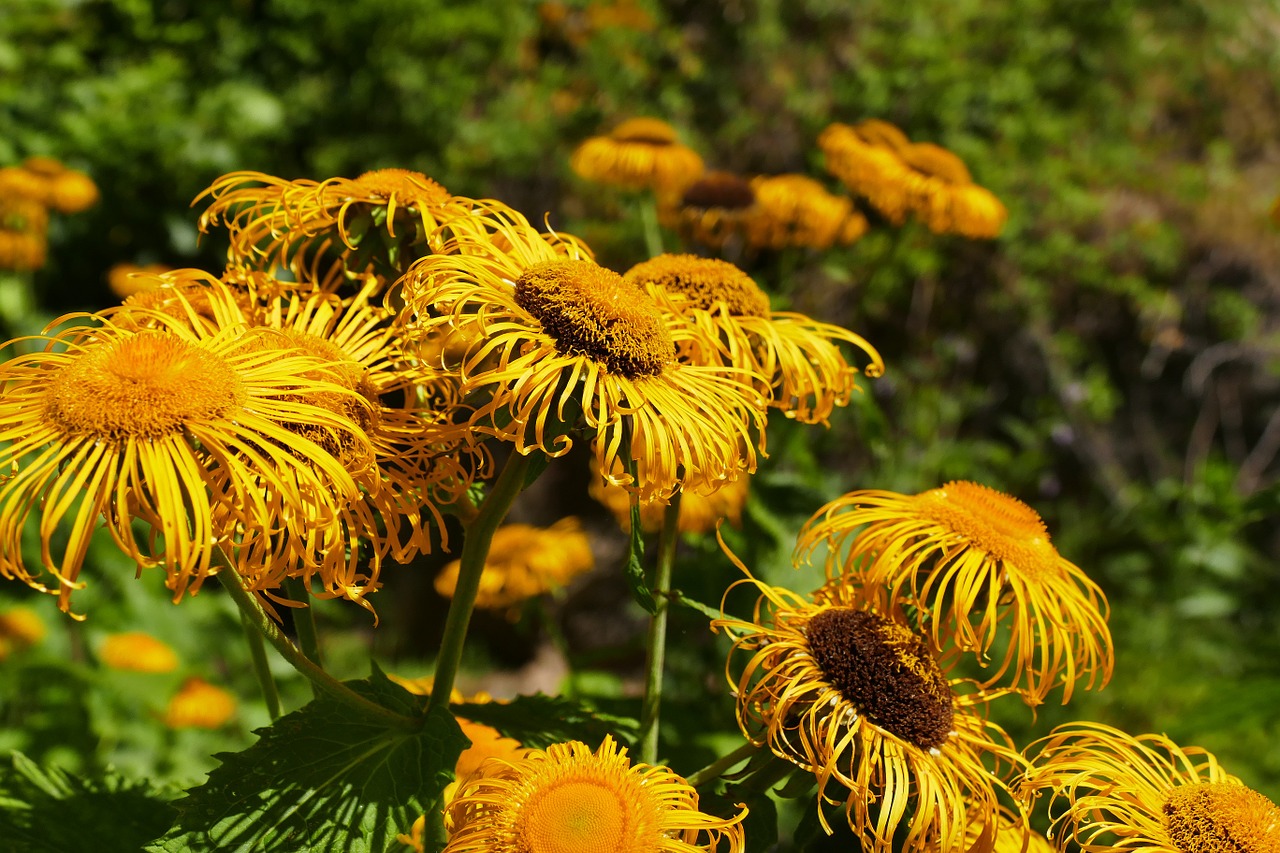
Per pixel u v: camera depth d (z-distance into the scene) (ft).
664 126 2.91
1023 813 1.31
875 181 2.77
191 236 4.84
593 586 4.73
